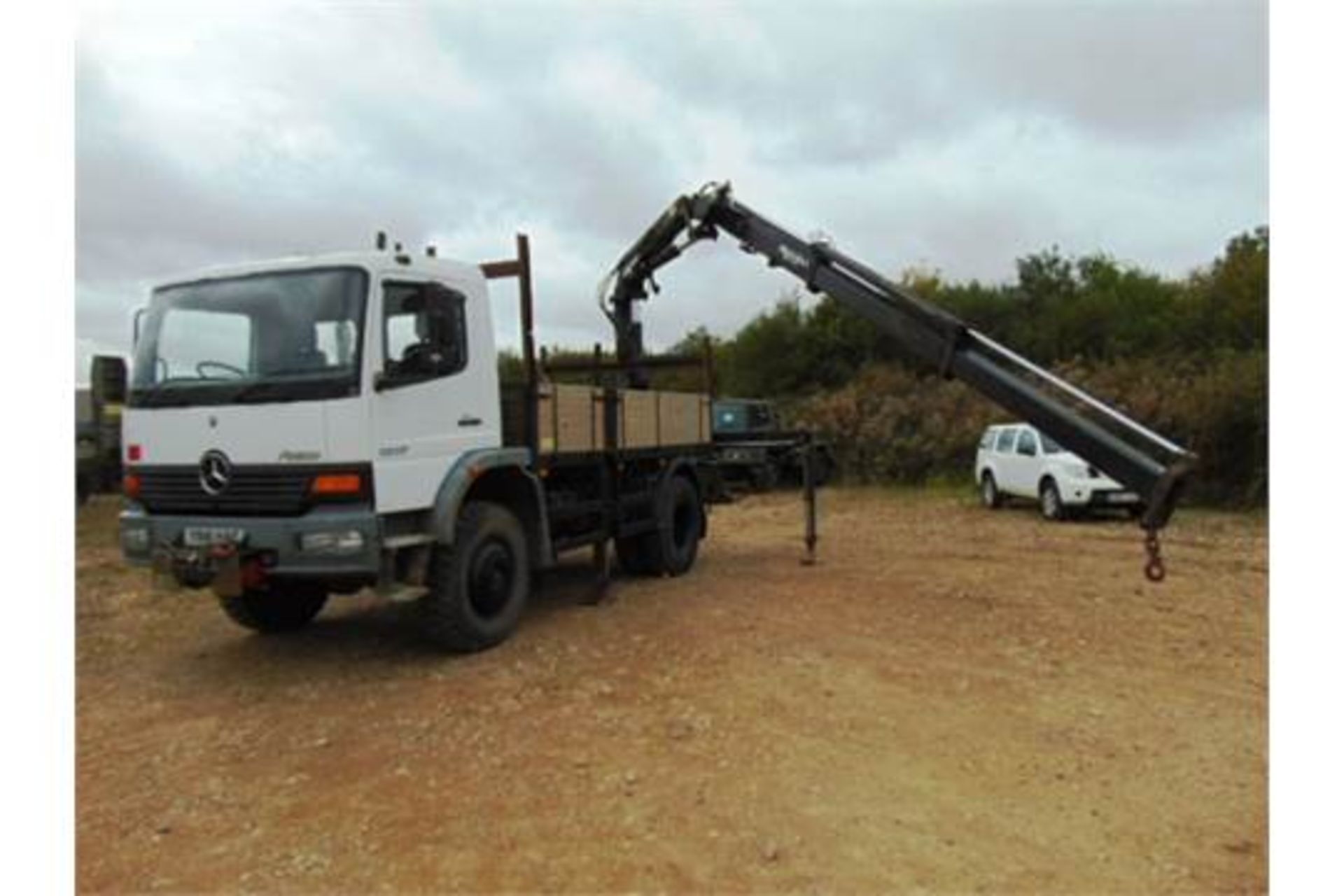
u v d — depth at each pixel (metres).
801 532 13.14
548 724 5.00
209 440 5.65
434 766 4.50
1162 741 4.70
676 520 9.53
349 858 3.61
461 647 6.29
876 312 7.96
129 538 5.84
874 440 22.95
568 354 10.69
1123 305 26.05
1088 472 13.97
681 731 4.85
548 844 3.67
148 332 6.02
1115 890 3.28
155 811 4.07
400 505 5.71
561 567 9.93
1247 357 17.42
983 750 4.57
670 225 9.58
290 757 4.66
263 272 5.80
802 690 5.50
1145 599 8.05
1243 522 14.04
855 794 4.07
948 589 8.52
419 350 5.93
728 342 32.50
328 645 6.78
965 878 3.36
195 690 5.81
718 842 3.65
